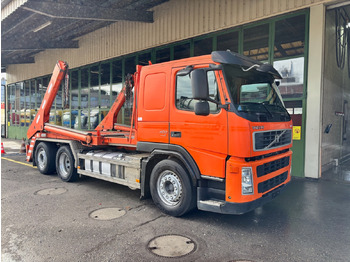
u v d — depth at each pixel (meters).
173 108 4.33
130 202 5.24
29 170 8.47
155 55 10.76
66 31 12.47
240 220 4.33
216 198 4.00
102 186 6.46
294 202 5.20
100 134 6.33
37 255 3.22
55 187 6.35
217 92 3.87
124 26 11.66
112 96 12.81
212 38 8.95
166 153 4.39
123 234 3.79
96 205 5.05
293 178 7.11
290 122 4.82
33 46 12.62
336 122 8.84
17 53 16.64
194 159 4.11
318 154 6.89
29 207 4.92
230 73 3.89
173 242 3.56
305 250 3.36
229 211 3.74
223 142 3.78
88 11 8.78
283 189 4.56
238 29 8.31
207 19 8.88
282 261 3.10
